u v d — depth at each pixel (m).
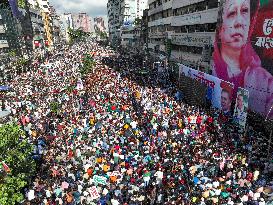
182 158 25.12
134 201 20.34
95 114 37.78
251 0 37.75
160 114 36.91
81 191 21.33
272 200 19.86
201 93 43.69
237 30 41.16
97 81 60.69
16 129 21.80
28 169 22.70
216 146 27.33
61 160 26.50
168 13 79.31
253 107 38.69
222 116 35.34
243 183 21.19
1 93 51.94
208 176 22.86
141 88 52.66
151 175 22.86
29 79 65.06
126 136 30.38
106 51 153.00
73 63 89.56
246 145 27.12
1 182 19.03
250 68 38.81
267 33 35.06
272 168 23.47
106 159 25.72
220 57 46.78
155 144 28.06
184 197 19.91
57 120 37.41
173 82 61.53
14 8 93.19
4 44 91.75
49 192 21.22
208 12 53.25
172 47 76.44
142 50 121.69
